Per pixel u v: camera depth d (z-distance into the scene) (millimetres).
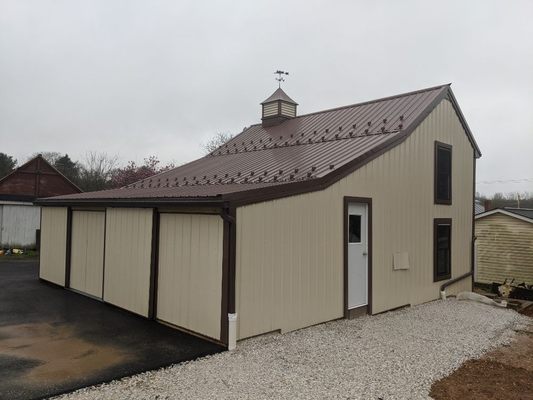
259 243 5875
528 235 14133
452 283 10523
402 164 8852
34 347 5367
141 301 7062
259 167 9102
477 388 4750
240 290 5625
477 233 15297
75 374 4438
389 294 8453
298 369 4879
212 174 9820
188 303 6176
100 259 8453
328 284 7020
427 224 9672
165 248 6691
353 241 7699
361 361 5285
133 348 5391
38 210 19859
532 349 6520
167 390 4160
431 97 10109
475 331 7234
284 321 6250
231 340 5445
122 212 7684
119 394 4031
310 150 9547
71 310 7480
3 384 4137
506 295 11828
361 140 9047
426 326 7340
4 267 13773
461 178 11109
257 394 4152
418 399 4297
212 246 5824
